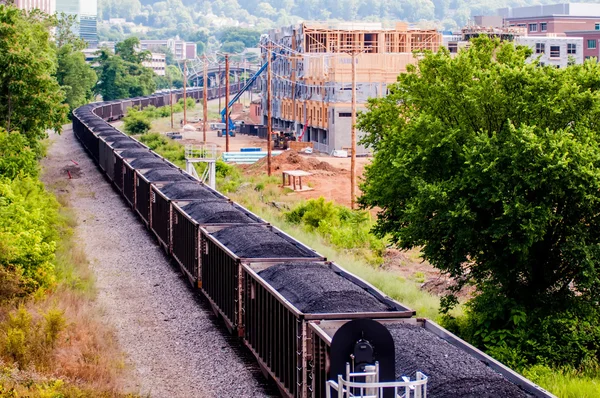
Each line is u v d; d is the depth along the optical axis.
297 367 27.44
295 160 109.81
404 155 40.72
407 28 172.50
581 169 35.66
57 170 103.94
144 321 41.81
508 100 39.69
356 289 30.16
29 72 77.50
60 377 31.56
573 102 38.44
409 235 40.00
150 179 66.62
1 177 62.00
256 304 33.56
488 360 23.98
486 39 46.91
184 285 48.88
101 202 80.06
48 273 43.91
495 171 36.72
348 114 132.50
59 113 82.75
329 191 93.31
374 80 133.25
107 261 55.41
